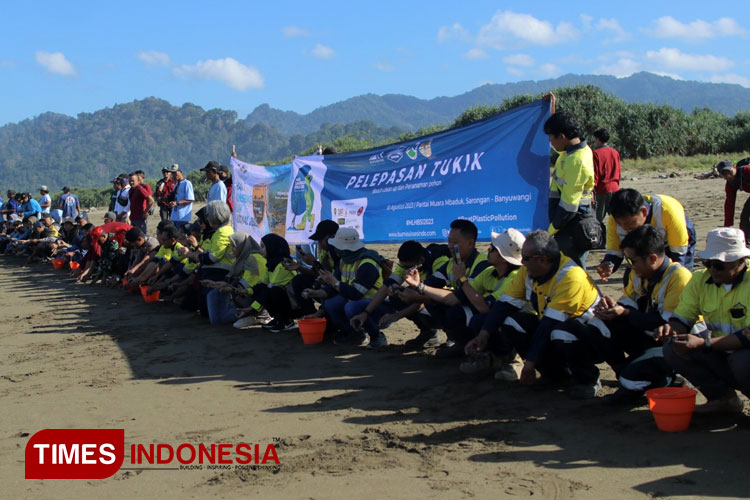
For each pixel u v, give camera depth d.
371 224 9.09
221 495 3.82
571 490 3.65
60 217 20.55
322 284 7.91
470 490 3.71
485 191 7.57
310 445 4.51
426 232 8.37
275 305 8.25
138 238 11.29
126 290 12.09
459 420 4.88
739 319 4.39
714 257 4.30
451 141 7.96
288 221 10.77
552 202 6.29
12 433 5.07
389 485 3.82
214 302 8.80
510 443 4.38
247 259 8.52
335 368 6.50
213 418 5.19
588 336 5.12
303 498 3.71
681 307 4.61
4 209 21.95
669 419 4.38
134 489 3.98
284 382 6.11
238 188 12.09
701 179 22.64
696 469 3.83
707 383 4.64
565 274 5.05
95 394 5.99
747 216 9.59
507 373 5.78
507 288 5.52
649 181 23.41
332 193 9.80
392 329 8.14
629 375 4.90
